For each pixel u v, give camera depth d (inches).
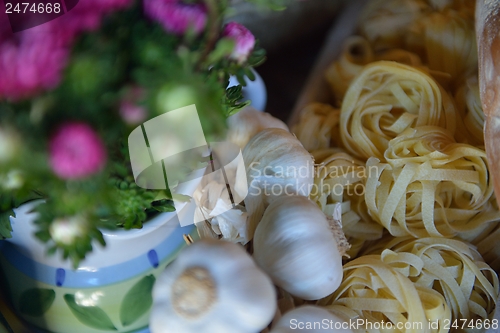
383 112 17.1
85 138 10.7
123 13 11.1
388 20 18.5
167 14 11.1
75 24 10.7
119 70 10.9
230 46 11.6
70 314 13.9
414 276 15.3
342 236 14.1
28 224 12.9
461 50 17.7
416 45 18.5
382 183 16.1
